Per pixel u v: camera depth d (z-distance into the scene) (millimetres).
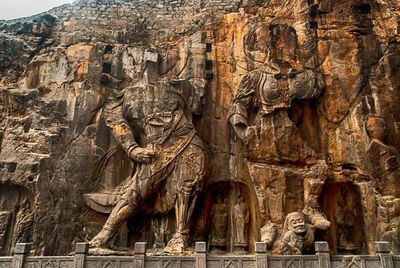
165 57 13570
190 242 11430
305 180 10812
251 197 11719
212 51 13383
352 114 11430
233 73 12938
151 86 12086
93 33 14141
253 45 12922
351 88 11695
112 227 10656
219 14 14055
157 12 14891
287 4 13414
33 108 12180
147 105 11859
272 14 13555
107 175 12172
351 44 12234
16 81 12938
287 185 10773
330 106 11625
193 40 13383
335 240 11023
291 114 11508
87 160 12062
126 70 13359
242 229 11547
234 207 11977
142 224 11883
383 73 11609
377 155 10703
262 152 11133
